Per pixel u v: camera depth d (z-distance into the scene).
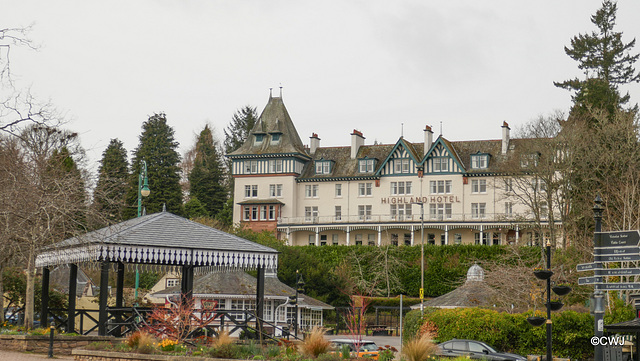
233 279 50.91
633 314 36.00
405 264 82.69
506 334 34.66
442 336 35.66
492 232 92.62
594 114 61.91
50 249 27.94
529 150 67.62
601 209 17.78
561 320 34.56
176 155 97.69
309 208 100.88
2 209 28.50
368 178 98.00
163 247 26.86
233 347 22.50
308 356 22.05
